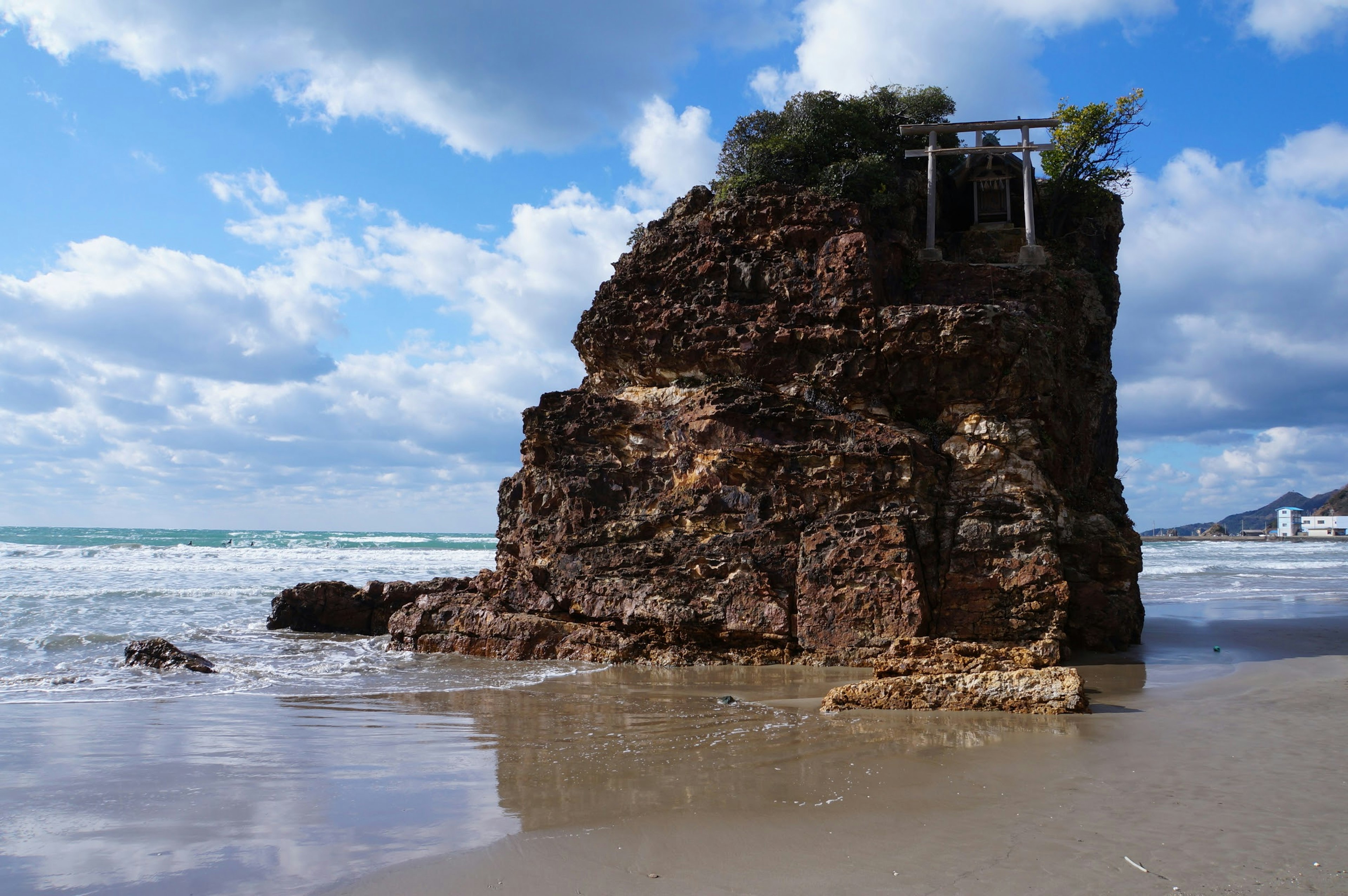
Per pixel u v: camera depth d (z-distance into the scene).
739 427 18.64
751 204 20.27
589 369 22.67
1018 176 22.80
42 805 8.10
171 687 15.40
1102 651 18.64
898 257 19.98
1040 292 19.86
